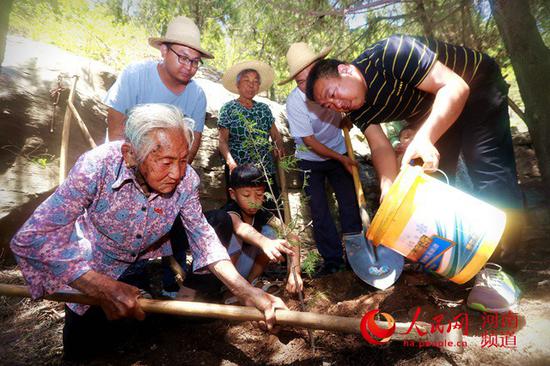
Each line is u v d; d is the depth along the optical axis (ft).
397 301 8.05
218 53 24.02
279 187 13.05
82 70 13.21
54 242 5.84
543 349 6.22
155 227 6.70
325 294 9.41
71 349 6.95
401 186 6.38
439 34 17.25
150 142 5.24
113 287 6.01
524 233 12.91
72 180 5.83
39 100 11.76
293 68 11.01
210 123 14.83
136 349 7.30
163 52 9.14
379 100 7.97
